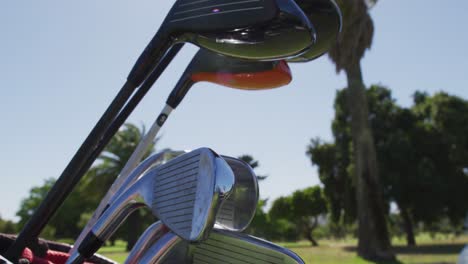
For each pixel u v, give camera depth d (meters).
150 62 0.95
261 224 31.16
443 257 17.66
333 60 15.41
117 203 0.88
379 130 30.95
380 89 32.16
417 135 30.89
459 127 30.55
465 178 30.69
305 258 17.08
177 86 1.14
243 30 0.74
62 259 1.17
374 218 15.86
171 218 0.75
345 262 15.20
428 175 29.52
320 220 44.47
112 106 1.01
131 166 1.13
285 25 0.71
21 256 1.02
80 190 24.47
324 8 0.94
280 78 1.03
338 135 32.16
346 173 32.03
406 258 17.36
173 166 0.78
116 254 18.08
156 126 1.14
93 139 1.01
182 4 0.85
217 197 0.65
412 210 32.50
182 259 0.84
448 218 34.47
